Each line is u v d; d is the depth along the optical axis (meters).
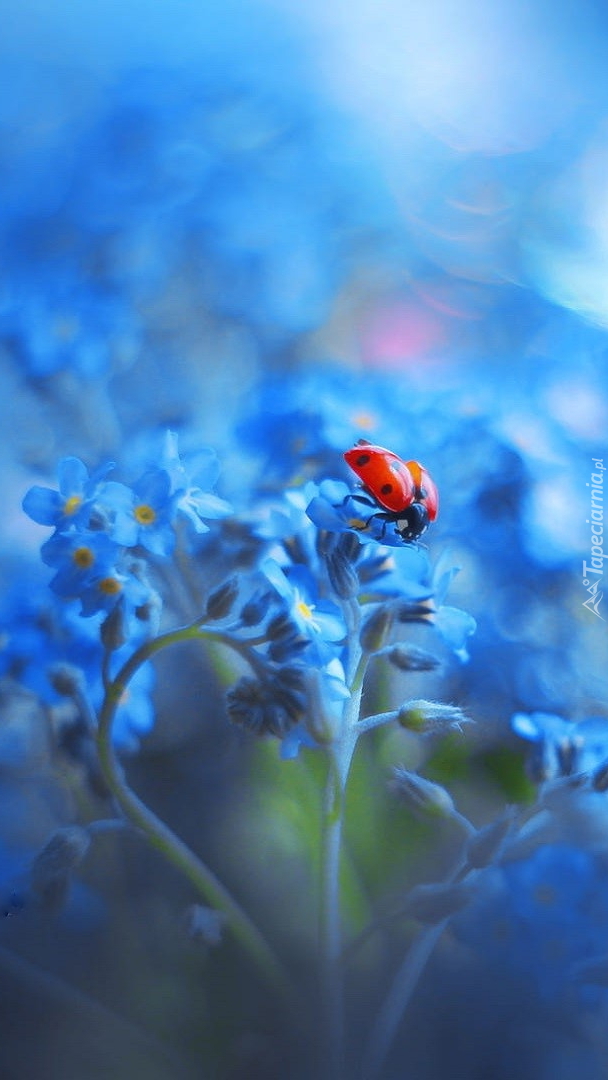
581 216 0.22
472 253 0.21
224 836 0.17
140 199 0.20
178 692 0.17
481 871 0.17
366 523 0.17
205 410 0.18
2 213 0.20
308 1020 0.17
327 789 0.17
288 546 0.17
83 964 0.17
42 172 0.20
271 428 0.18
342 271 0.20
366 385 0.19
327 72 0.23
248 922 0.17
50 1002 0.17
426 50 0.24
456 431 0.18
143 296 0.19
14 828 0.17
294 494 0.17
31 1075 0.17
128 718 0.17
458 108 0.23
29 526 0.18
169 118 0.21
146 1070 0.17
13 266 0.19
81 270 0.19
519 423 0.19
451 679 0.18
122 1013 0.17
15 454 0.18
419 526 0.17
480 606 0.18
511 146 0.23
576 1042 0.17
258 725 0.17
